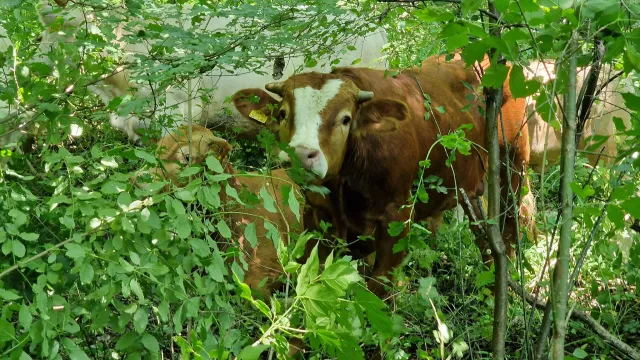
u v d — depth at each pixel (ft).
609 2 9.36
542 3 9.50
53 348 9.22
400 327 11.89
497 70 9.86
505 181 20.58
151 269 9.72
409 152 16.48
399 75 17.98
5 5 13.61
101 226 10.06
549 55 10.65
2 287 9.73
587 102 11.32
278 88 16.31
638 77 14.21
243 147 23.08
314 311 8.84
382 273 16.16
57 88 12.01
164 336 11.62
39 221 10.96
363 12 15.12
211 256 10.53
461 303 15.62
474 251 18.34
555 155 28.84
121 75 24.52
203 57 12.65
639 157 10.94
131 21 13.93
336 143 15.29
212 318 10.40
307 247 16.66
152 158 10.66
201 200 10.21
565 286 9.23
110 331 12.74
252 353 8.64
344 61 27.58
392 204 16.44
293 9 13.92
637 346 15.46
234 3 14.87
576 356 11.02
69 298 10.38
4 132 11.73
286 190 10.66
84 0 14.01
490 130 11.04
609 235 13.17
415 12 9.77
